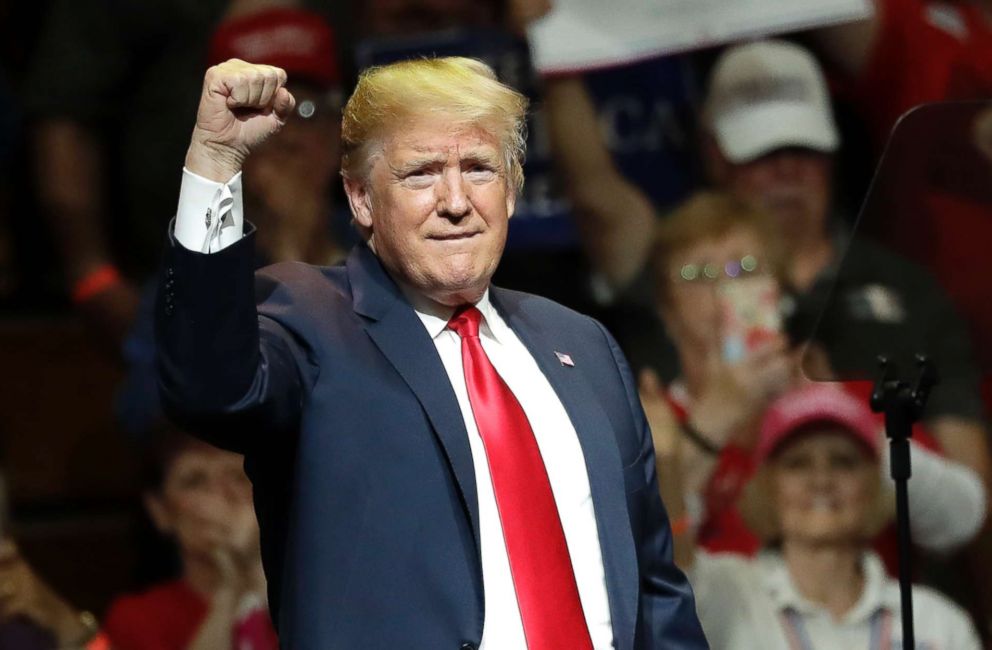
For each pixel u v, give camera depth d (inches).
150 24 646.5
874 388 363.3
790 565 497.7
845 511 497.4
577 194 636.7
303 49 578.2
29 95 659.4
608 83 639.8
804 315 576.4
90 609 652.7
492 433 309.1
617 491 316.8
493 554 303.3
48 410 685.3
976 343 367.6
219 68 290.7
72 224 647.1
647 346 579.8
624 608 309.6
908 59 652.7
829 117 637.3
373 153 308.5
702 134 642.2
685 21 581.0
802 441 502.3
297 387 302.2
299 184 568.7
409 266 306.2
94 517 674.8
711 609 493.7
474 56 624.1
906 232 369.1
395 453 300.8
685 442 531.5
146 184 645.9
